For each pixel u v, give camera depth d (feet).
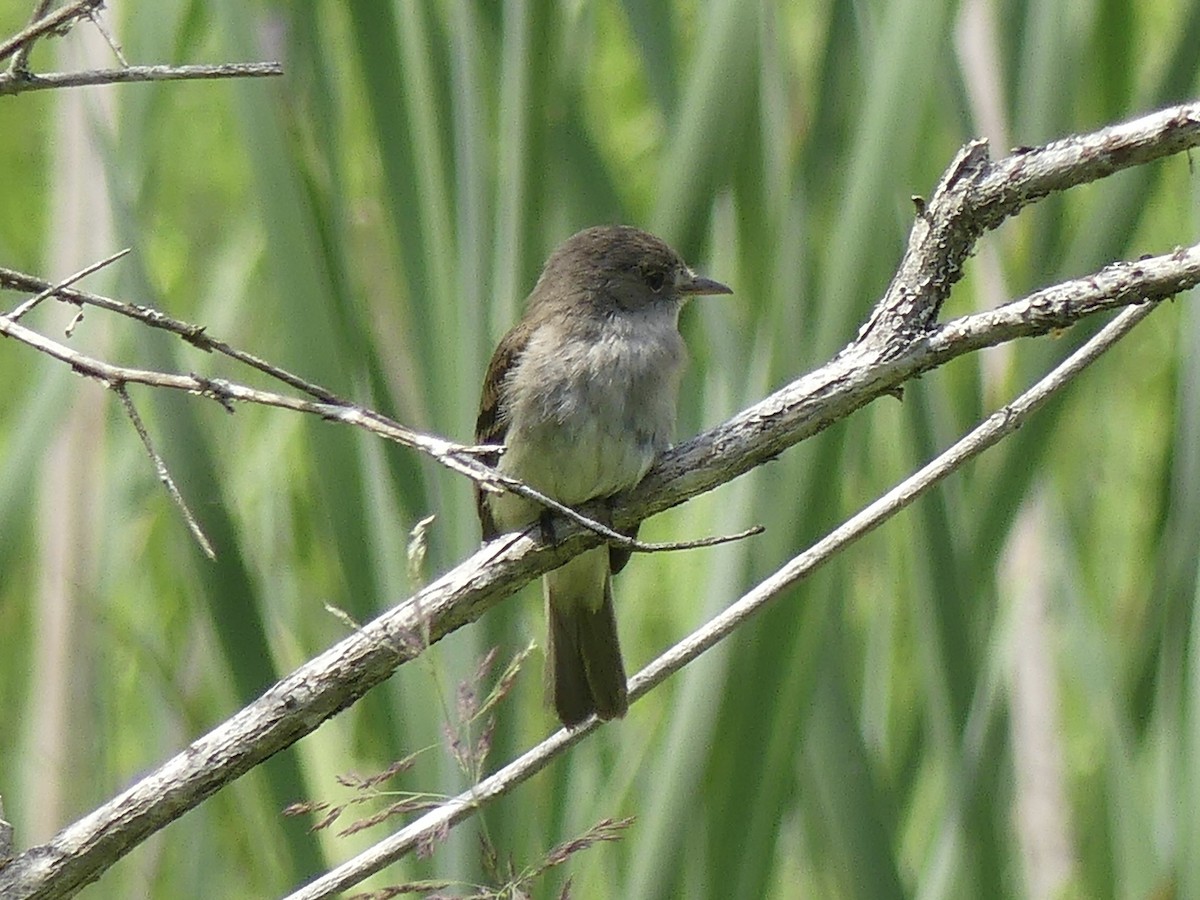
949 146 39.60
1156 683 38.32
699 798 32.81
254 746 23.49
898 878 34.27
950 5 33.63
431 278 34.63
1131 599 42.96
